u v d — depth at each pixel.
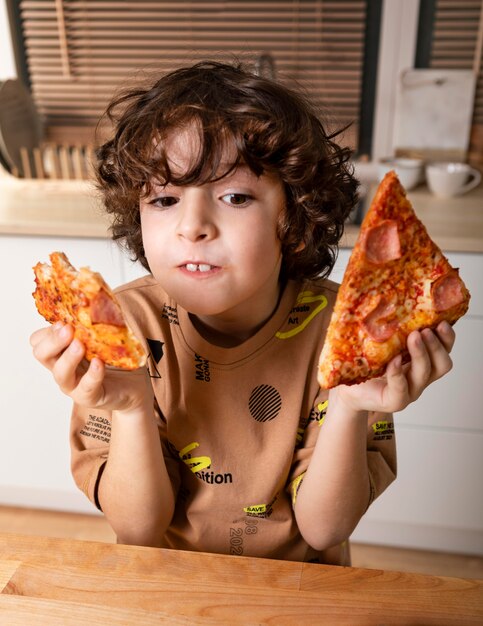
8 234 1.18
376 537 1.33
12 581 0.50
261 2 1.44
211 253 0.50
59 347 0.47
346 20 1.44
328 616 0.48
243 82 0.56
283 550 0.66
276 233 0.54
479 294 1.12
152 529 0.61
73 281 0.44
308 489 0.59
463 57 1.46
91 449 0.63
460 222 1.19
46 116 1.58
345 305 0.44
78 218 1.19
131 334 0.45
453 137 1.49
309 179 0.55
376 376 0.46
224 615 0.48
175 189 0.51
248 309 0.60
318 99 1.51
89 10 1.48
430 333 0.45
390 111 1.51
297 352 0.63
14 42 1.54
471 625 0.47
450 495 1.25
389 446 0.65
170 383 0.63
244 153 0.50
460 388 1.17
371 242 0.42
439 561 1.31
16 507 1.43
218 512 0.64
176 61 1.49
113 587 0.50
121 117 0.60
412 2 1.40
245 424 0.63
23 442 1.34
